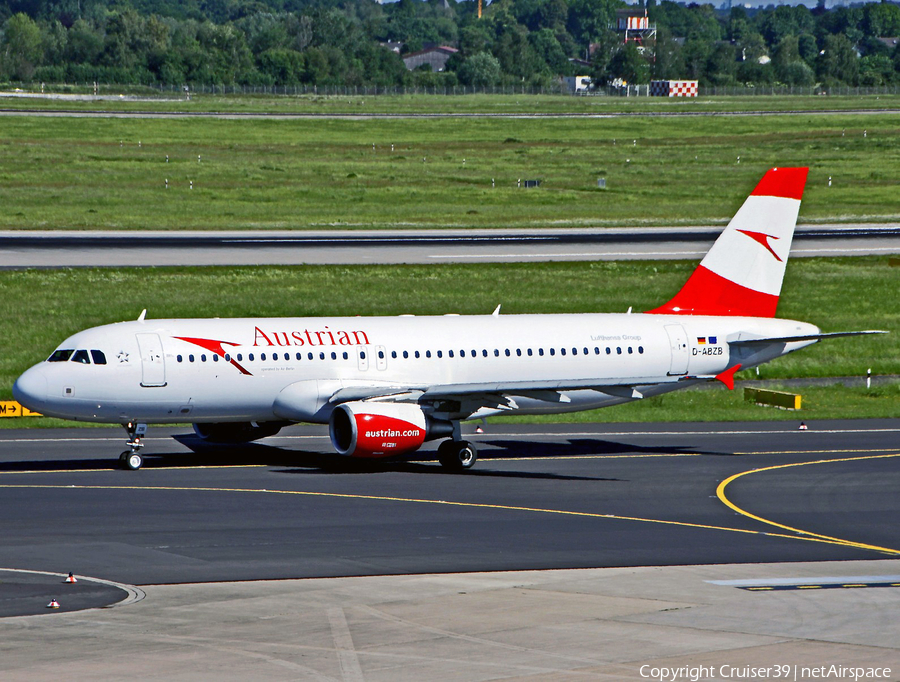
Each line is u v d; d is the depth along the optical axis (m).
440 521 111.69
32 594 82.25
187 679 62.66
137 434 140.62
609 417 189.88
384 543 101.50
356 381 143.62
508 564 94.00
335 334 144.62
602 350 155.38
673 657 67.19
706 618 76.38
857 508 121.75
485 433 172.88
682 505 122.00
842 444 163.75
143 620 74.94
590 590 84.50
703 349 160.25
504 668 64.81
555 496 125.75
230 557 95.31
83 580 86.81
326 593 82.94
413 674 63.66
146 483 129.38
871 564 95.94
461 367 148.50
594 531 108.19
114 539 101.75
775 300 167.62
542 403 152.88
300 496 123.38
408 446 136.75
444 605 79.44
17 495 121.56
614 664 65.75
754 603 80.94
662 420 187.25
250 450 154.00
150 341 137.12
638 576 89.75
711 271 165.25
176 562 93.31
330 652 67.75
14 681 62.09
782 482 135.75
